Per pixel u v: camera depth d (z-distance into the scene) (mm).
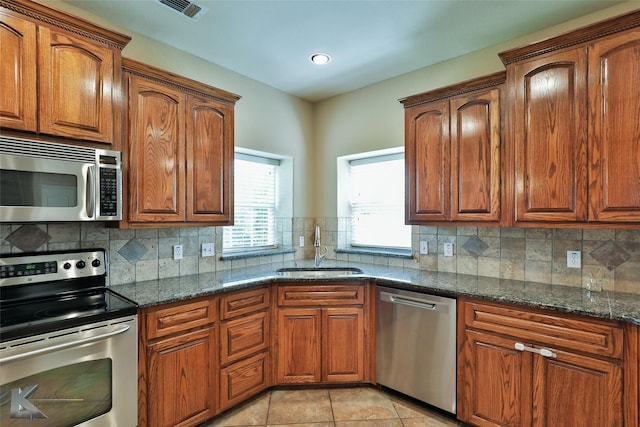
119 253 2195
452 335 2072
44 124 1586
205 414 2055
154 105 2053
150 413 1797
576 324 1643
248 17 2111
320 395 2445
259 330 2400
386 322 2418
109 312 1604
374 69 2875
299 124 3523
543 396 1739
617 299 1798
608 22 1658
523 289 2059
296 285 2494
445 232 2711
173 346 1901
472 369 1996
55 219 1592
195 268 2627
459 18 2129
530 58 1942
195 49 2527
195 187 2271
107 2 1947
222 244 2824
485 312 1940
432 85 2789
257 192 3354
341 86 3242
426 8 2027
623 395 1523
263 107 3162
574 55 1780
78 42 1699
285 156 3381
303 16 2105
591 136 1731
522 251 2326
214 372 2113
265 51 2559
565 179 1820
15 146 1484
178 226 2195
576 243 2111
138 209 1983
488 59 2502
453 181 2309
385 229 3305
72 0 1920
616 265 1977
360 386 2568
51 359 1431
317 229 3244
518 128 1994
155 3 1964
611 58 1670
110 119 1815
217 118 2406
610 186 1678
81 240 2025
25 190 1521
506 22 2176
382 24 2199
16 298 1713
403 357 2324
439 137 2377
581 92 1760
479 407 1967
